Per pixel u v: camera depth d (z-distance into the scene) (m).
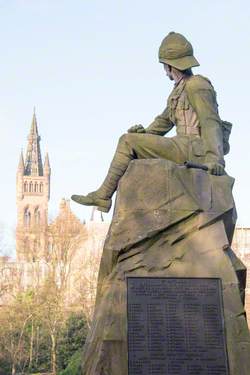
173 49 11.05
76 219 79.00
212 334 9.44
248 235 65.12
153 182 9.97
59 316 60.78
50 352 60.09
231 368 9.31
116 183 10.73
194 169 10.09
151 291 9.55
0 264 76.25
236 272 9.93
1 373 60.34
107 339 9.32
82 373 9.58
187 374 9.27
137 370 9.22
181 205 9.88
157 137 10.65
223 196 10.05
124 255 9.73
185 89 10.95
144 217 9.84
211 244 9.78
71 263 75.12
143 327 9.40
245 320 9.53
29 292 66.94
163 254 9.71
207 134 10.52
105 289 9.72
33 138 168.25
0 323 61.12
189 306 9.52
